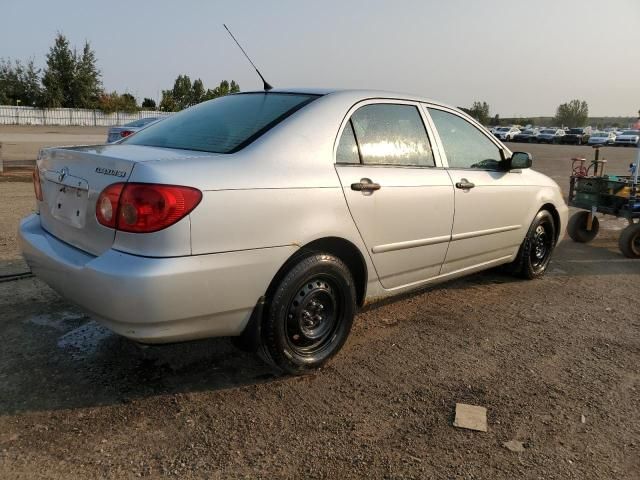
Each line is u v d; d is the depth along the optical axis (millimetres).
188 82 65375
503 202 4676
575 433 2844
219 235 2701
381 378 3328
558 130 58156
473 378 3379
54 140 25062
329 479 2412
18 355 3354
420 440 2723
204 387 3123
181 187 2588
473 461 2578
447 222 4078
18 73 49969
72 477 2338
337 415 2908
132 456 2492
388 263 3689
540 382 3369
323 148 3279
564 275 5781
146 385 3104
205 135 3307
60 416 2762
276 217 2920
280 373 3324
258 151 3016
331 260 3244
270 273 2936
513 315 4496
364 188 3381
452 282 5320
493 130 61344
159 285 2523
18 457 2439
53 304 4145
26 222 3486
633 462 2629
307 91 3654
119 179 2633
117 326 2623
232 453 2551
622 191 6859
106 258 2611
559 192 5574
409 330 4086
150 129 3787
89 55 50938
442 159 4148
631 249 6633
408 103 4004
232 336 3059
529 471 2523
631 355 3818
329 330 3410
